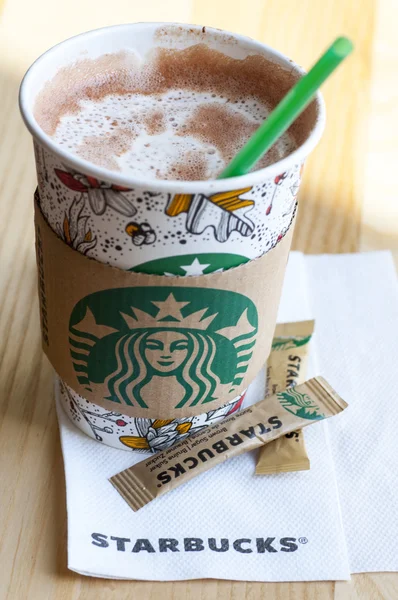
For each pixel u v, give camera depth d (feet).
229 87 1.09
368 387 1.21
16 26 1.62
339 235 1.40
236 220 0.94
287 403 1.13
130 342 1.00
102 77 1.07
